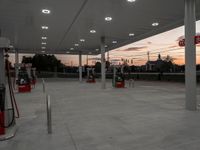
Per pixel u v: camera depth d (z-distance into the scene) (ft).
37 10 28.71
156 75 107.24
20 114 23.00
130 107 26.16
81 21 35.45
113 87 57.93
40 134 15.72
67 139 14.52
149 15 31.91
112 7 27.61
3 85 16.42
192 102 23.57
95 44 66.39
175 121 18.67
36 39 55.67
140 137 14.64
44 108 26.58
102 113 22.79
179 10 29.27
